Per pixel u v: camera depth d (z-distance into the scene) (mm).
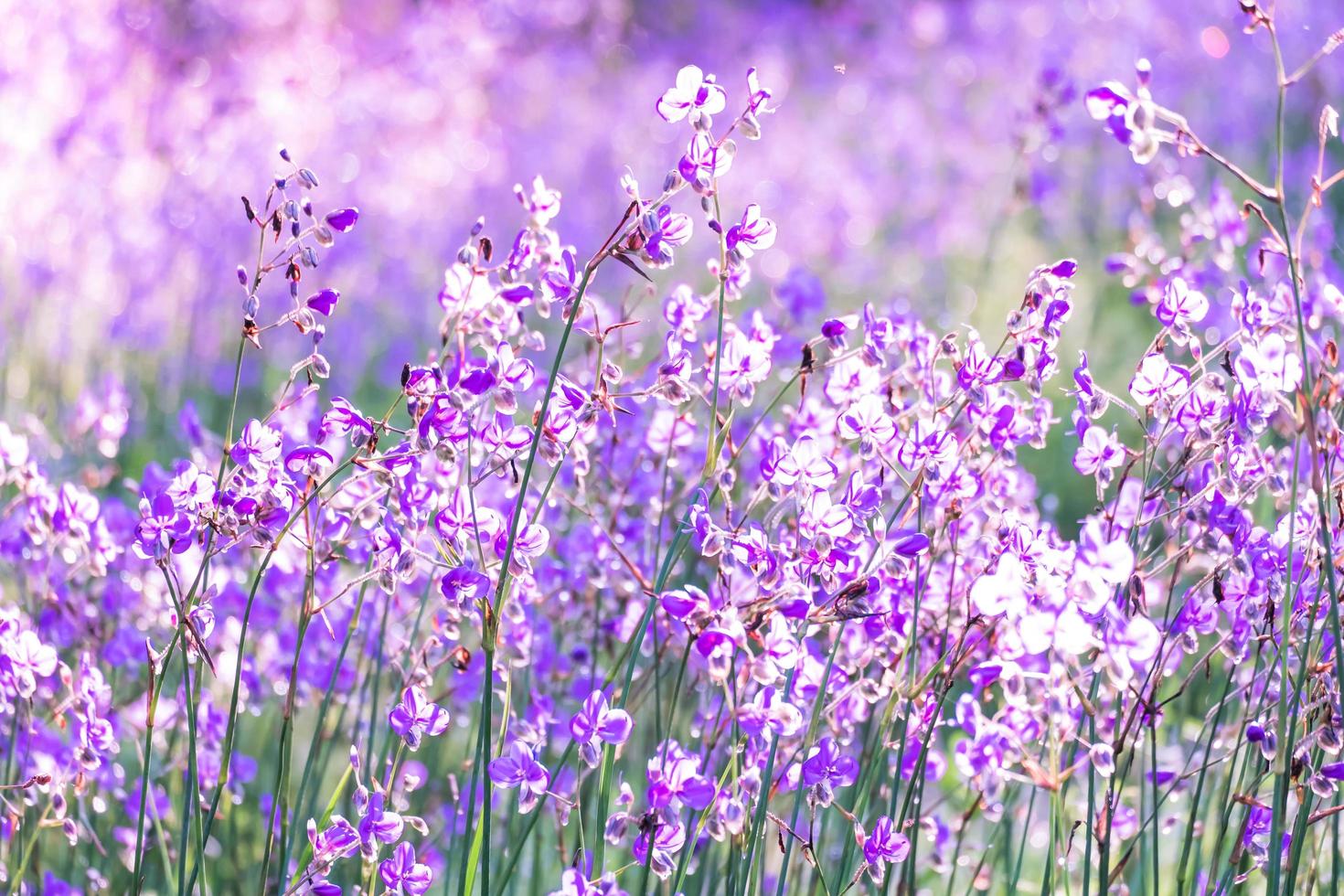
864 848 3502
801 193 15195
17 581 5133
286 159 3520
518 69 19188
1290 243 3256
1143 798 4172
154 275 11297
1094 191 14203
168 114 11938
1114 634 2793
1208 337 5867
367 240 13047
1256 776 3910
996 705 5352
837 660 4227
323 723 3975
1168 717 5543
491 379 3312
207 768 4844
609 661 4934
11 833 4484
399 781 3771
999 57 19594
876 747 3852
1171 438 4578
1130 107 3066
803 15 23953
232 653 5160
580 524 4945
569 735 4793
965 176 15336
